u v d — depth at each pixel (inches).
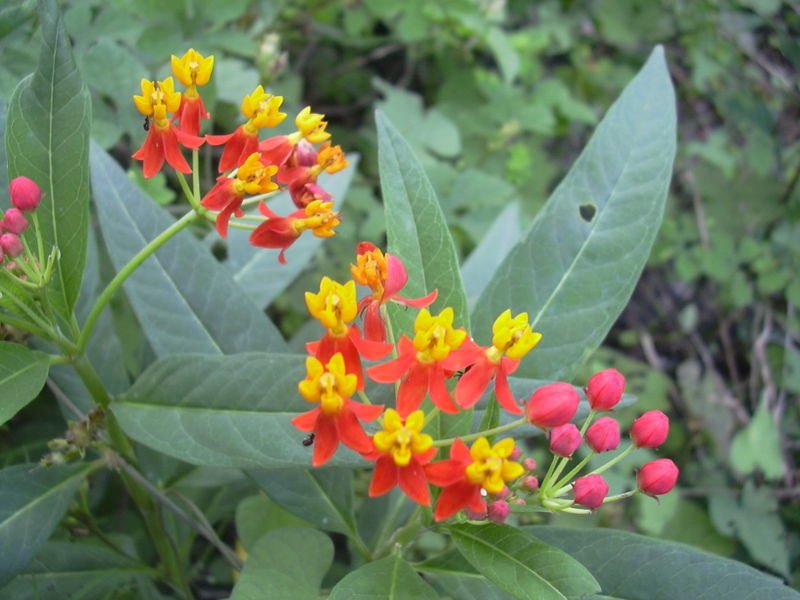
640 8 14.8
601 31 14.9
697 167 13.8
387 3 12.3
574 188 6.2
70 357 5.4
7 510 5.5
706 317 13.5
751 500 10.8
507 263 6.1
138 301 6.3
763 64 14.4
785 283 12.6
